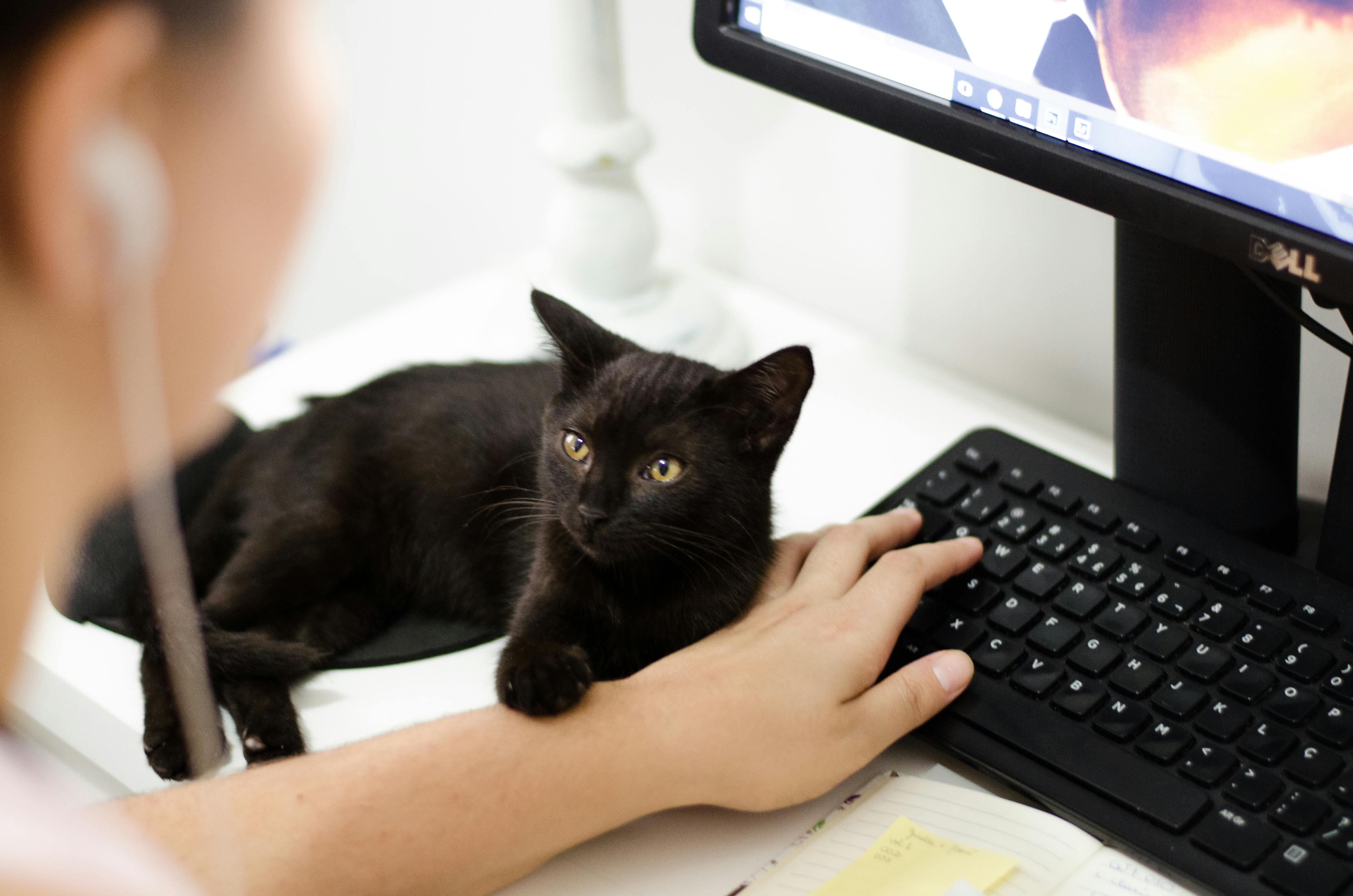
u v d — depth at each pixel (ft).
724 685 2.69
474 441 3.92
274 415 4.29
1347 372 3.32
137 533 3.18
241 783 2.48
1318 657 2.66
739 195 4.77
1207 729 2.56
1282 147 2.49
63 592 3.29
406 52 5.90
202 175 1.22
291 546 3.63
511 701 2.66
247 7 1.17
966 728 2.74
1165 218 2.69
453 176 6.16
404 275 6.77
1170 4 2.56
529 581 3.55
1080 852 2.46
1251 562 2.92
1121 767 2.56
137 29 1.07
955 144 3.03
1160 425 3.26
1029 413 4.10
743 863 2.59
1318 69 2.39
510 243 6.15
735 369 3.61
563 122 4.17
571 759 2.53
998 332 4.25
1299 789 2.42
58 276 1.12
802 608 2.98
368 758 2.53
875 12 3.10
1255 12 2.45
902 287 4.45
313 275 7.09
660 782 2.56
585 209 4.25
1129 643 2.81
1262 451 3.19
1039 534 3.15
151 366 1.24
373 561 3.81
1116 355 3.32
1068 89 2.80
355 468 3.84
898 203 4.30
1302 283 2.51
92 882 1.13
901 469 3.84
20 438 1.25
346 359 4.53
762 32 3.37
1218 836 2.38
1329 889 2.24
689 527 3.33
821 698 2.68
